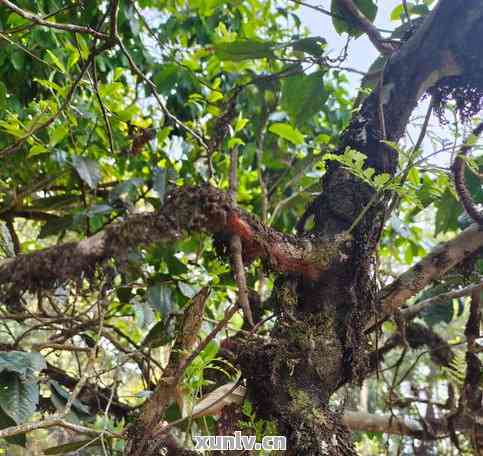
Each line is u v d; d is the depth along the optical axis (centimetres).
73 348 164
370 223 115
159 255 177
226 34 238
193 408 115
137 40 231
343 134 128
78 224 188
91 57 142
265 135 237
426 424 185
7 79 204
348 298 112
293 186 237
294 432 102
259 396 110
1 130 178
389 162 120
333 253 105
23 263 94
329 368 109
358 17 140
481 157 134
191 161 225
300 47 151
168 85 209
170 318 171
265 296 227
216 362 147
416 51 120
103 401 184
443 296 162
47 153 201
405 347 160
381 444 246
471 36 116
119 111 200
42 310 156
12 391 125
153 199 209
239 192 236
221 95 209
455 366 184
